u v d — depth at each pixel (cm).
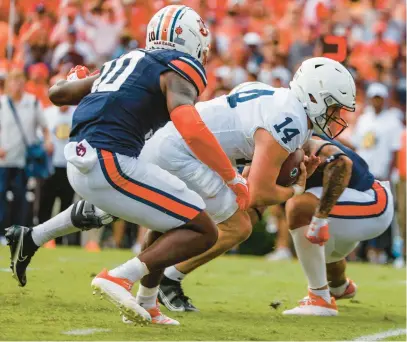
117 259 2145
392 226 2591
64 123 2481
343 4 3272
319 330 1216
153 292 1184
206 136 1042
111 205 1068
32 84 2667
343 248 1460
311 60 1261
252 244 2611
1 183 2450
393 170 2572
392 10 3278
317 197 1359
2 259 1961
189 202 1078
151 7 3200
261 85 1264
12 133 2438
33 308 1264
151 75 1069
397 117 2636
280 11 3350
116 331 1100
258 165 1189
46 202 2494
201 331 1147
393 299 1619
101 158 1048
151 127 1088
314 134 1431
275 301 1477
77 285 1559
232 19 3272
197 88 1071
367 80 2988
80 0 3067
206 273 1953
